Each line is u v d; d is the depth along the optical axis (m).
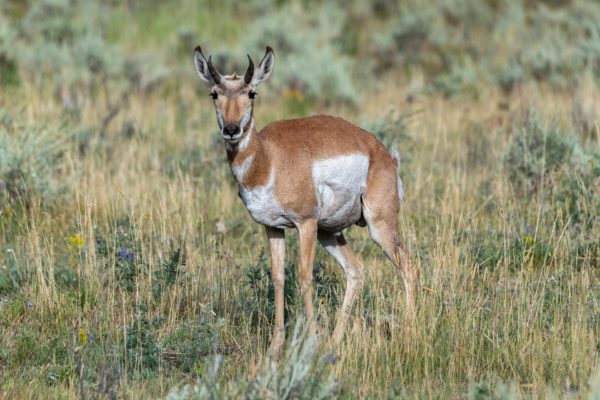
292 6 58.50
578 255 21.91
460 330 17.33
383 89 45.06
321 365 14.97
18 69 41.34
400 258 19.16
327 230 19.56
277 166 17.80
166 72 43.88
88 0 54.75
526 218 24.33
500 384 14.80
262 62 17.95
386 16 59.69
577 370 16.05
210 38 54.22
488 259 20.55
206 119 37.62
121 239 21.31
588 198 23.98
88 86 40.25
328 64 44.06
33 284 20.61
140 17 55.34
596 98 35.59
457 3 56.62
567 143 27.27
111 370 15.51
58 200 26.17
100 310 19.31
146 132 33.28
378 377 16.08
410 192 26.50
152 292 20.31
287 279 19.88
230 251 22.20
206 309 19.31
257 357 17.38
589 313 18.16
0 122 30.12
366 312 18.66
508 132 33.16
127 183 26.77
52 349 17.86
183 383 16.50
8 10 52.31
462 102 41.03
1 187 25.20
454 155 29.91
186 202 24.53
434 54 50.41
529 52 45.47
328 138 18.48
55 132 29.44
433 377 16.41
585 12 53.19
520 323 17.45
